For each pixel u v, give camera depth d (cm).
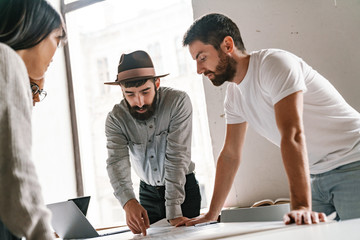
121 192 186
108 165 196
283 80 129
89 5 358
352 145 139
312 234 66
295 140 117
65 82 367
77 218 155
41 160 342
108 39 1602
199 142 1109
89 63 1631
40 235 55
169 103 197
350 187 139
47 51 83
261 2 277
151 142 202
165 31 1394
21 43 78
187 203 208
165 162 192
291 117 123
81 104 375
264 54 146
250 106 158
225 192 170
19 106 60
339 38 257
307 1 265
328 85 150
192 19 298
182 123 195
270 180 269
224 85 285
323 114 144
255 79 148
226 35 150
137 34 1477
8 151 56
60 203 153
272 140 164
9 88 59
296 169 111
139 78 186
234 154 172
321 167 146
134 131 201
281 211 137
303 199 107
